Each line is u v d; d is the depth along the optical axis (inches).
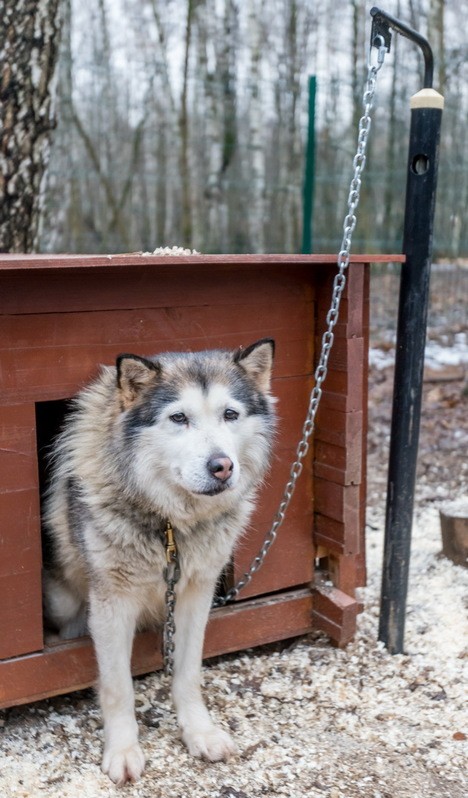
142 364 93.0
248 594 123.6
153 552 97.7
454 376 297.4
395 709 110.6
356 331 116.8
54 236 340.2
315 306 121.1
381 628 128.2
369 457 238.2
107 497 96.8
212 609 121.1
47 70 165.3
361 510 134.6
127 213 544.4
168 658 101.6
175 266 104.4
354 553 126.0
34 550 102.6
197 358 98.5
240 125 542.6
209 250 485.7
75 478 102.2
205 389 92.7
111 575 97.9
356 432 120.4
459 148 448.1
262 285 115.0
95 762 97.3
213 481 87.0
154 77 527.8
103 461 97.7
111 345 104.3
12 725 105.6
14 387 97.5
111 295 102.7
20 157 165.3
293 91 519.8
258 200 421.4
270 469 120.9
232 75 522.3
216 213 496.7
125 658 99.9
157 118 562.9
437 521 188.5
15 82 160.4
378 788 92.8
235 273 111.7
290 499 125.0
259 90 414.6
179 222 545.3
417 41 112.6
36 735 103.2
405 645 129.4
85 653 108.8
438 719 107.8
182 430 91.4
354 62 510.6
